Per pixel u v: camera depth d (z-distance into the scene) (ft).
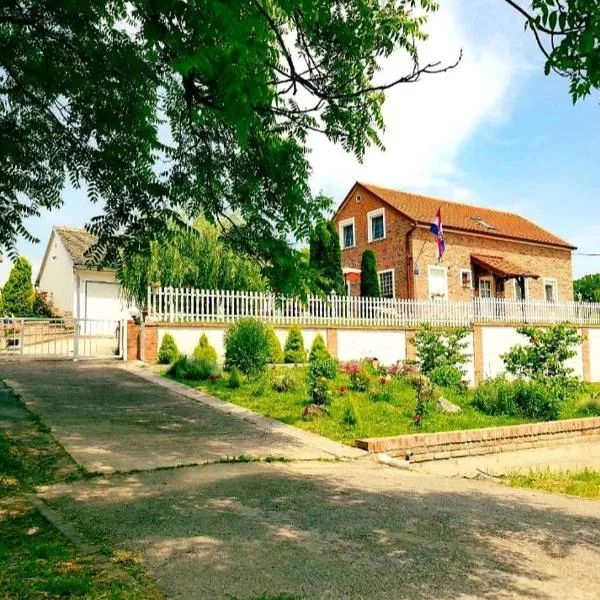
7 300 109.40
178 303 59.77
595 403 48.93
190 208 29.25
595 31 12.86
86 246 107.96
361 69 23.49
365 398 43.86
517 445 38.63
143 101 23.91
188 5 12.16
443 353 58.13
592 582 13.74
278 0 15.60
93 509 17.70
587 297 170.50
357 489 22.45
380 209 104.32
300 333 64.23
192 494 19.94
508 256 108.47
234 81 12.29
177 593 11.86
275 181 25.09
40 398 36.99
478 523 18.51
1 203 27.71
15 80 24.61
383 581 13.04
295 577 13.00
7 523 16.20
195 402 39.91
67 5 21.30
